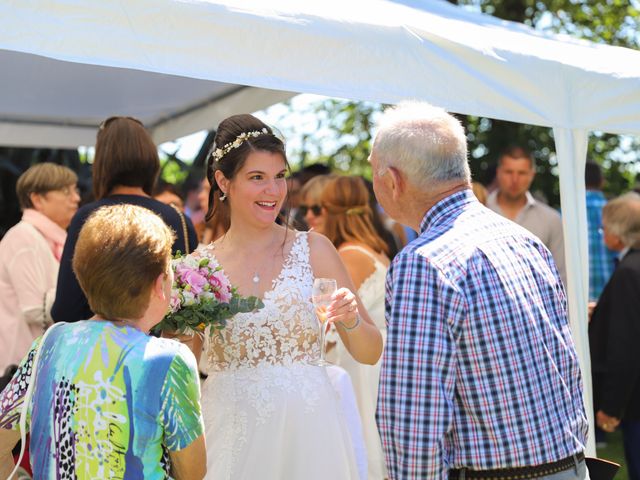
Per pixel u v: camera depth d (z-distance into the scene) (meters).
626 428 4.82
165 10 2.57
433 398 1.93
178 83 5.43
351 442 2.85
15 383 2.00
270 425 2.66
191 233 3.46
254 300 2.67
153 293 1.96
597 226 6.46
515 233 2.17
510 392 2.01
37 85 5.39
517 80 3.25
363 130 12.36
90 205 3.14
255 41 2.73
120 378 1.88
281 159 2.79
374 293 4.45
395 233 6.31
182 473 1.96
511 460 1.99
